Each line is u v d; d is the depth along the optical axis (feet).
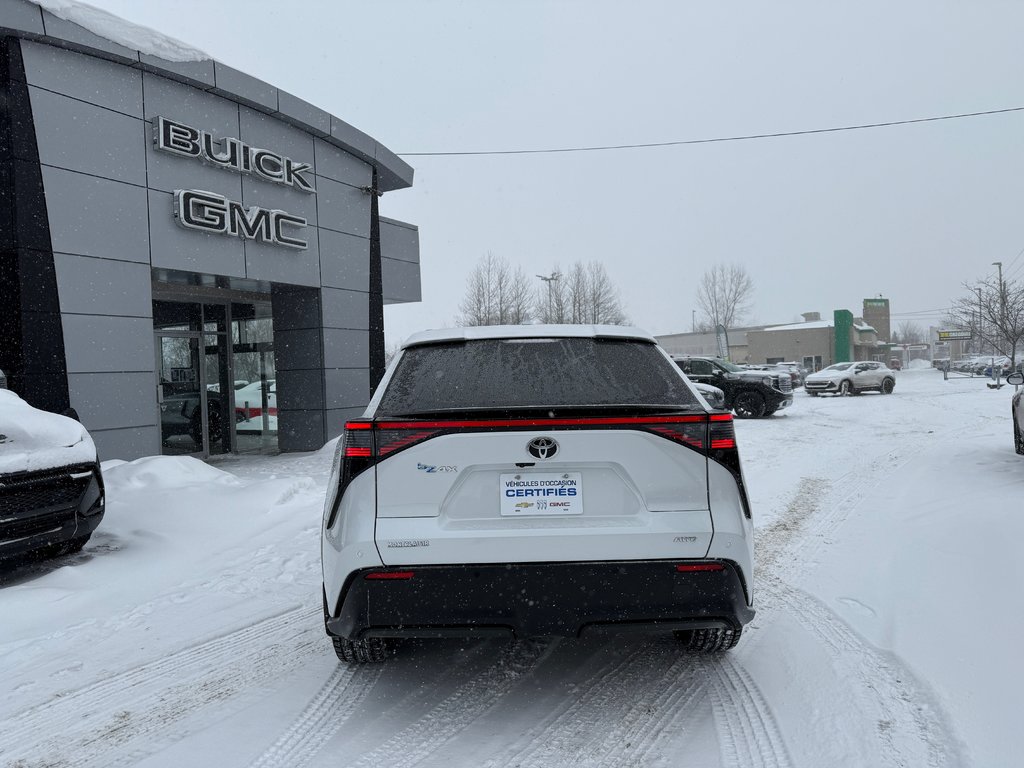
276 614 14.25
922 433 42.50
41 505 16.11
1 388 19.56
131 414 30.66
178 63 32.19
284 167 38.34
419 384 10.18
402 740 9.14
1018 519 17.44
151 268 31.96
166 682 11.18
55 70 28.40
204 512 22.00
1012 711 8.88
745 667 10.93
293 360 42.45
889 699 9.56
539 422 8.89
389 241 48.32
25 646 12.65
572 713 9.73
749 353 219.20
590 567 8.79
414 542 8.75
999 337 97.45
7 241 27.07
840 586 14.43
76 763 8.87
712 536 8.90
